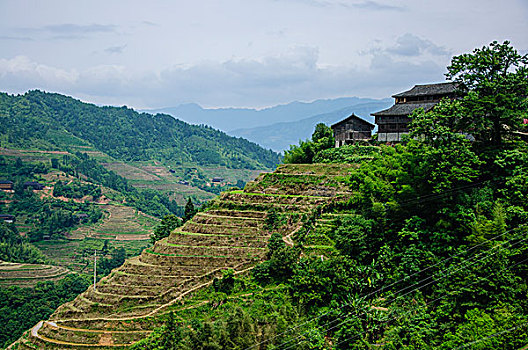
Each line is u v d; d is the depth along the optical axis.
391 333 61.41
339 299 69.88
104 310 83.44
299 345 62.72
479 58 79.75
